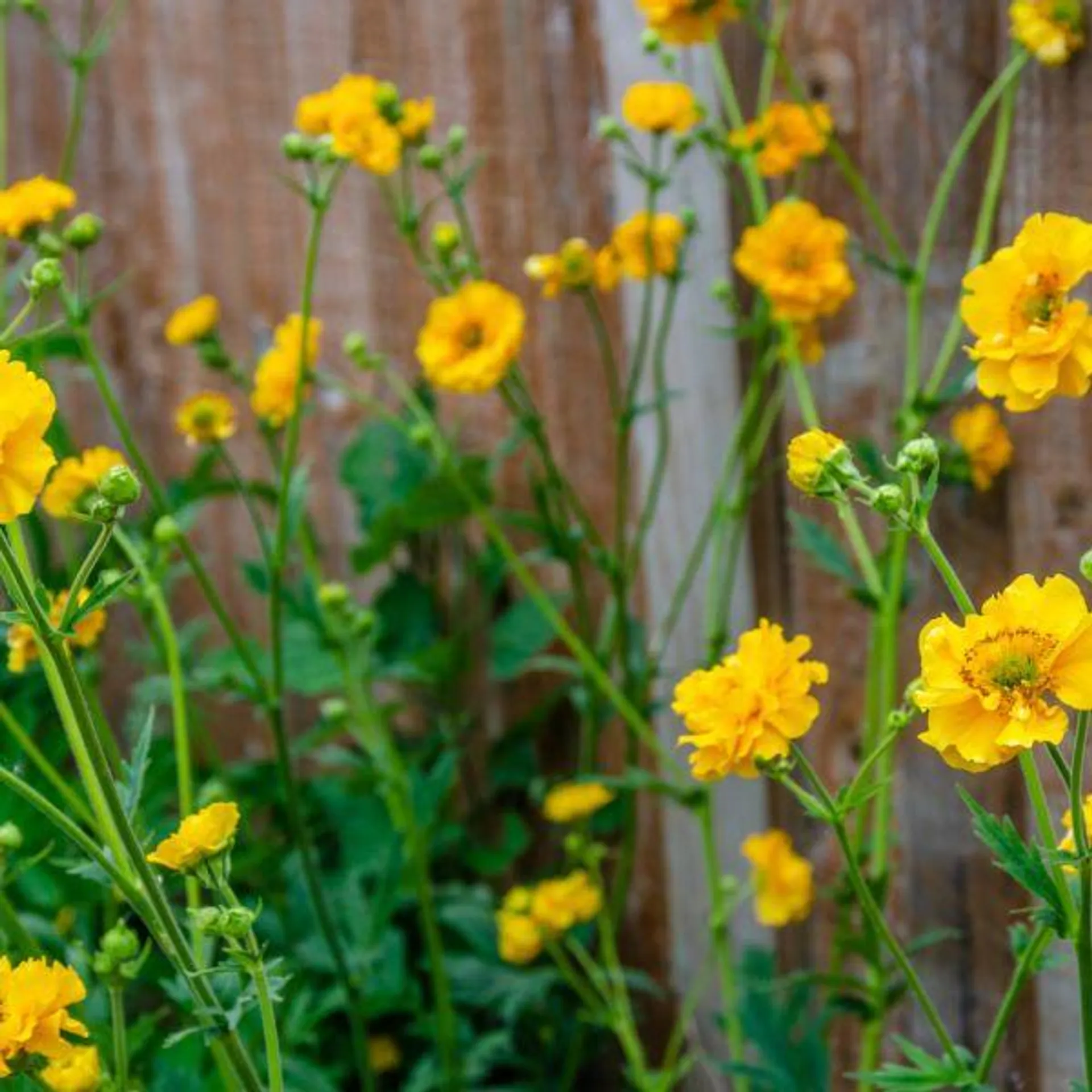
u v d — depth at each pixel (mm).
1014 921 1130
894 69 1144
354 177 1371
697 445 1241
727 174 1214
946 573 854
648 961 1293
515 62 1282
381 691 1402
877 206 1157
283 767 1137
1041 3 1073
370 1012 1229
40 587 883
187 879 967
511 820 1336
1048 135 1101
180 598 1492
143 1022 1039
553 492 1288
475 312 1165
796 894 1132
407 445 1354
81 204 1511
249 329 1450
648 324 1242
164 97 1454
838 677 1187
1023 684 826
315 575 1246
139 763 917
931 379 1112
